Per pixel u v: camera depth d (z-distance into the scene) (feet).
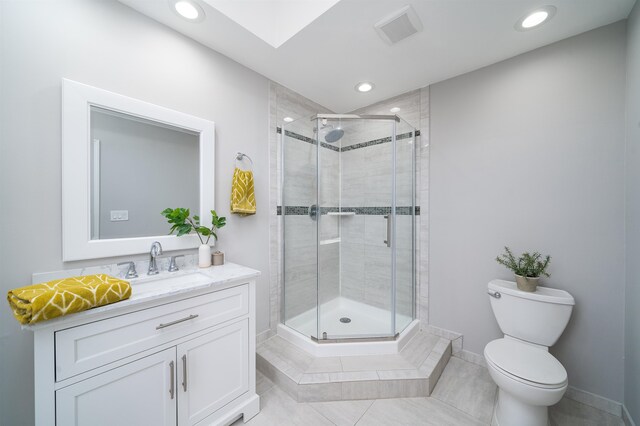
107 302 3.01
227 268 5.03
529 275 5.08
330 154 7.76
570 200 5.02
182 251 5.03
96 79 3.98
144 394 3.40
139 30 4.44
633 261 4.23
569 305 4.57
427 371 5.27
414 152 7.20
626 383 4.46
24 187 3.41
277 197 6.94
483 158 6.06
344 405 4.91
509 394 4.19
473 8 4.28
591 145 4.81
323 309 7.63
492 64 5.95
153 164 4.62
